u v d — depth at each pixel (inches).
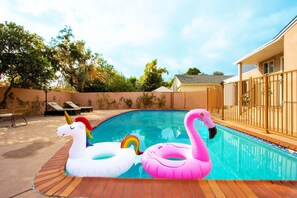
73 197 86.8
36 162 134.0
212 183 97.4
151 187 93.8
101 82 945.5
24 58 394.9
